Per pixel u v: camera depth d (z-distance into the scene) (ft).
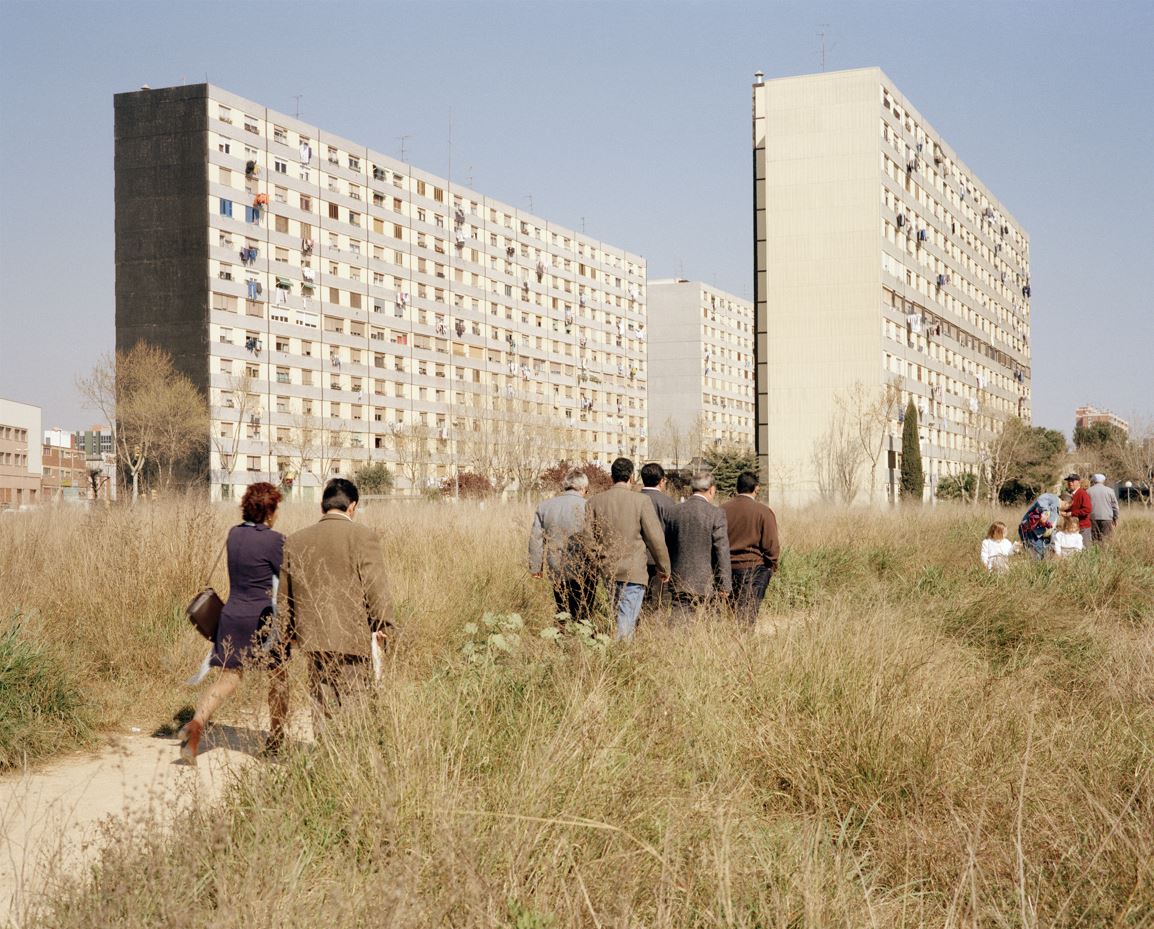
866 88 191.83
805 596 36.32
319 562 18.66
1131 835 12.46
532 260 342.85
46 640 24.90
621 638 21.44
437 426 299.38
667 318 428.56
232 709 21.16
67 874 11.09
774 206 196.75
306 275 258.78
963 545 57.93
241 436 240.32
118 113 238.89
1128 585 37.40
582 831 12.42
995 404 279.49
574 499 29.04
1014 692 19.88
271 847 11.14
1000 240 289.33
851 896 11.31
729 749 16.42
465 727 15.06
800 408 193.98
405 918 9.72
